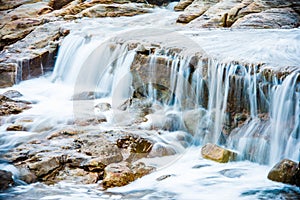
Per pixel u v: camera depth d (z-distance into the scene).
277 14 13.86
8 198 6.28
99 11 17.64
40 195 6.41
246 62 8.53
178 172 7.29
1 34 16.91
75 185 6.75
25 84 12.61
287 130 7.61
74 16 17.41
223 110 8.55
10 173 6.77
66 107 10.16
